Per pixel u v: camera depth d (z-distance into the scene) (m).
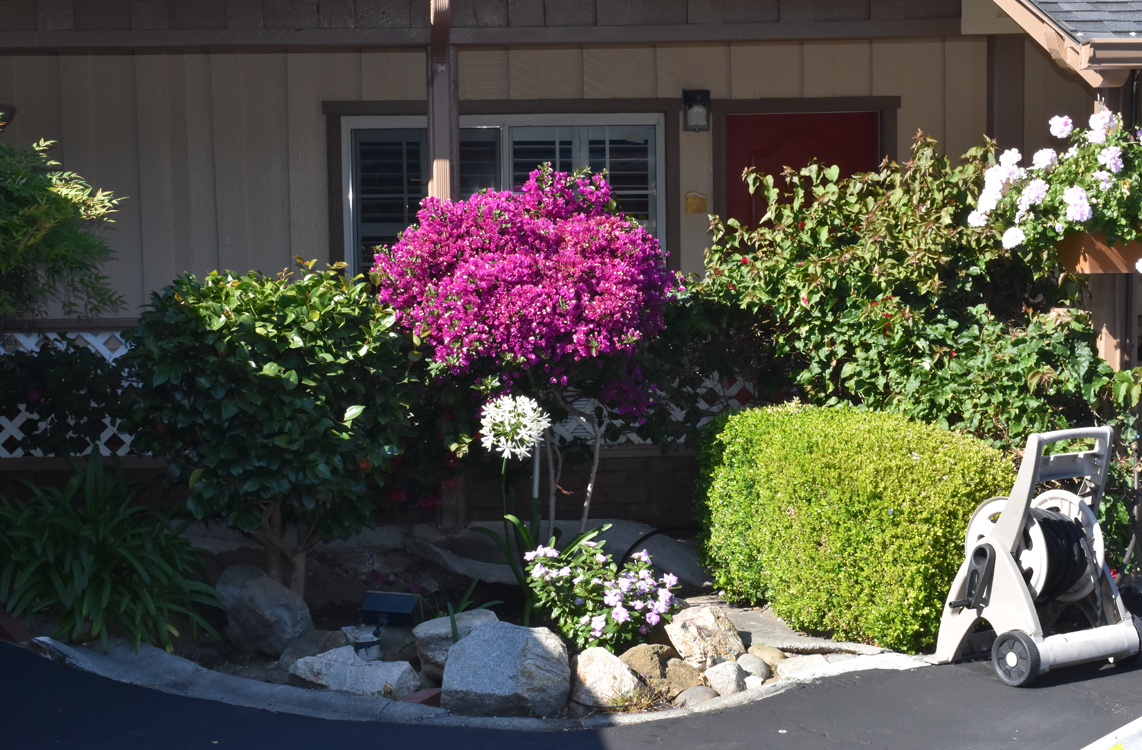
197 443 5.52
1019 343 5.72
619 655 5.13
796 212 6.52
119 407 5.88
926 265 5.95
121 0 7.21
